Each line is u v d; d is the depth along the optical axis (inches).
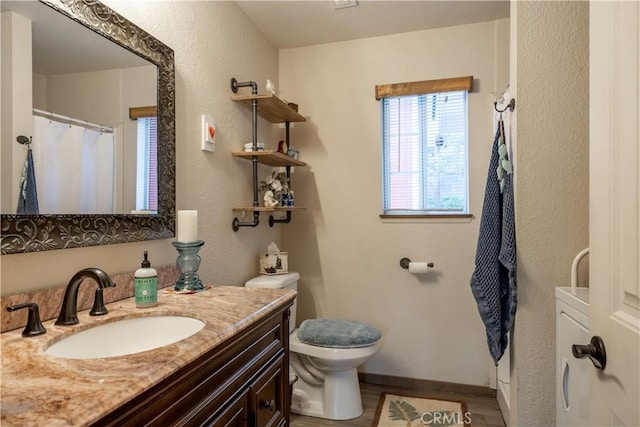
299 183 105.4
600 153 32.2
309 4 83.7
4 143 35.8
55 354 33.8
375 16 89.3
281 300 48.7
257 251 93.0
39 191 38.9
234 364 37.4
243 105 85.7
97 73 46.0
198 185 68.5
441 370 95.3
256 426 41.8
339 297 102.7
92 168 45.2
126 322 41.6
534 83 62.2
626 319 27.8
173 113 59.8
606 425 30.6
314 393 85.7
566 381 50.6
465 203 95.6
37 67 38.9
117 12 50.2
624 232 28.3
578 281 60.2
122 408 22.6
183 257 54.6
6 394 22.6
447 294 95.0
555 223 61.4
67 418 20.1
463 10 86.7
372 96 100.2
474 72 93.0
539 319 61.9
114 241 48.1
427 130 98.2
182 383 28.9
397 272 98.4
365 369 100.6
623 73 28.6
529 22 62.5
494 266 68.7
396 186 100.9
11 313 36.3
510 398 69.1
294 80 106.0
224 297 49.6
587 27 60.4
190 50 66.4
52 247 40.0
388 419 81.5
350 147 101.9
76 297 38.5
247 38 88.7
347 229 102.1
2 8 35.9
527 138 62.5
